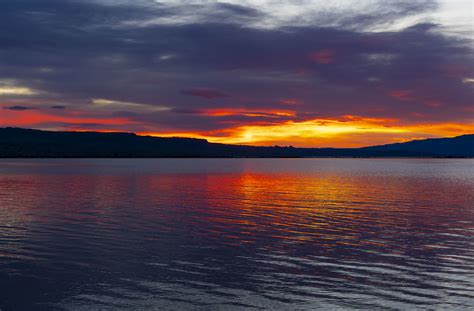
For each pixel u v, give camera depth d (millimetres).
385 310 14469
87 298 15266
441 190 58969
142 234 25922
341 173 121500
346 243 23844
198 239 24641
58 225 28688
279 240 24562
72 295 15531
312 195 51281
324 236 25750
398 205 41125
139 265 19203
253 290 16188
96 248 22188
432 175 107062
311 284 16875
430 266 19344
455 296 15703
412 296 15680
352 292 16062
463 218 32875
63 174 99562
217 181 78750
